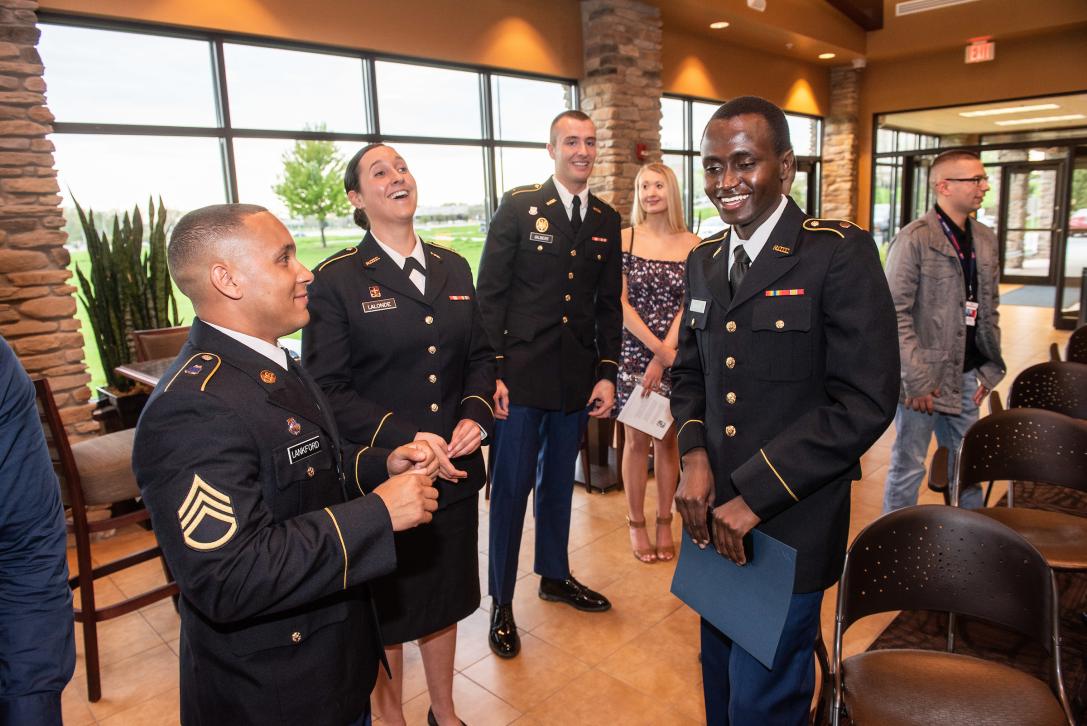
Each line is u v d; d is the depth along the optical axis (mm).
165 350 3482
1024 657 2186
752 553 1279
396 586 1692
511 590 2336
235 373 1040
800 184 9211
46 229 3182
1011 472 2115
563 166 2295
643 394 2750
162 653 2416
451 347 1755
